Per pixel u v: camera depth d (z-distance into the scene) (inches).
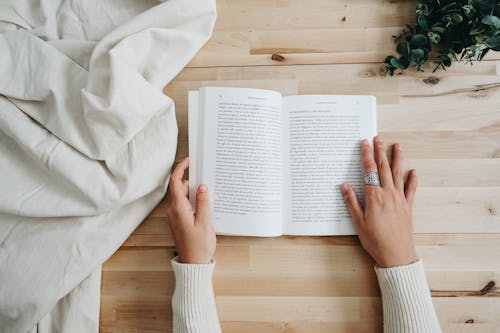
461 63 27.5
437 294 26.0
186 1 24.4
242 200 25.2
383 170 25.6
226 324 26.1
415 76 27.5
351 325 25.9
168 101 24.3
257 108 25.5
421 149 27.0
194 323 23.3
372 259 26.3
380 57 27.6
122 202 23.8
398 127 27.2
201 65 27.9
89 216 24.4
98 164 24.2
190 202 25.5
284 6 28.0
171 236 26.5
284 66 27.8
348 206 25.5
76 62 25.1
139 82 23.3
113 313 26.0
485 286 25.9
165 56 25.0
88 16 26.1
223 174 25.3
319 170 26.0
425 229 26.5
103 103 22.6
